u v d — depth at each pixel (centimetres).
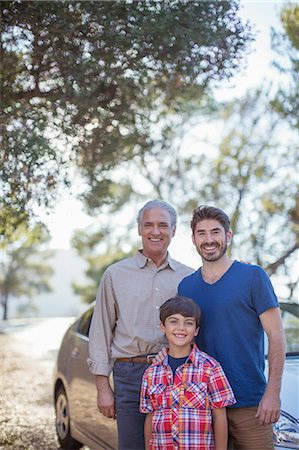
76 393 641
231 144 1501
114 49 596
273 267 1397
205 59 624
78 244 2373
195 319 400
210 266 415
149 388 405
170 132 1042
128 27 584
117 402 454
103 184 887
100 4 579
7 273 4219
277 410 386
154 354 452
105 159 799
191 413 393
